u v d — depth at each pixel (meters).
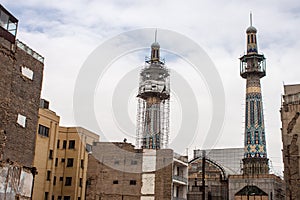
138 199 45.22
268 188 51.59
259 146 59.75
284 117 43.34
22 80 34.25
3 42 31.69
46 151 46.22
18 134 33.22
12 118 32.53
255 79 63.81
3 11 31.59
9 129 32.03
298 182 40.47
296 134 42.03
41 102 48.50
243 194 51.94
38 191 44.19
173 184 47.59
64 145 52.09
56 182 50.75
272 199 50.78
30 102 35.19
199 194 55.16
